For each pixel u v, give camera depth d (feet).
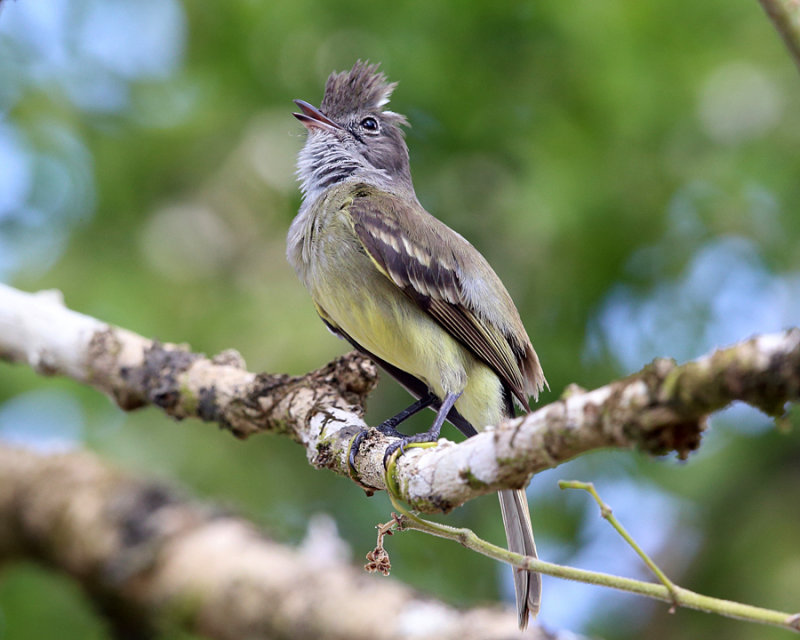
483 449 17.71
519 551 25.94
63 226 38.42
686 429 14.12
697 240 37.01
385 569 21.01
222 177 40.01
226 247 39.75
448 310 28.99
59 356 28.55
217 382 26.43
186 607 30.89
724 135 37.17
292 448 37.19
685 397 13.61
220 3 38.40
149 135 38.93
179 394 26.81
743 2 36.63
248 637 29.81
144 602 31.81
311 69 38.09
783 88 36.94
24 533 33.88
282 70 38.27
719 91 36.96
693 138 36.73
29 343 28.91
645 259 36.73
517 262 37.24
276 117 39.06
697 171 36.45
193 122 38.88
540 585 25.04
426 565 36.40
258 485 36.78
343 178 34.14
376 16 37.06
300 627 28.86
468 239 37.27
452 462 18.69
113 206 38.78
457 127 37.14
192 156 39.70
